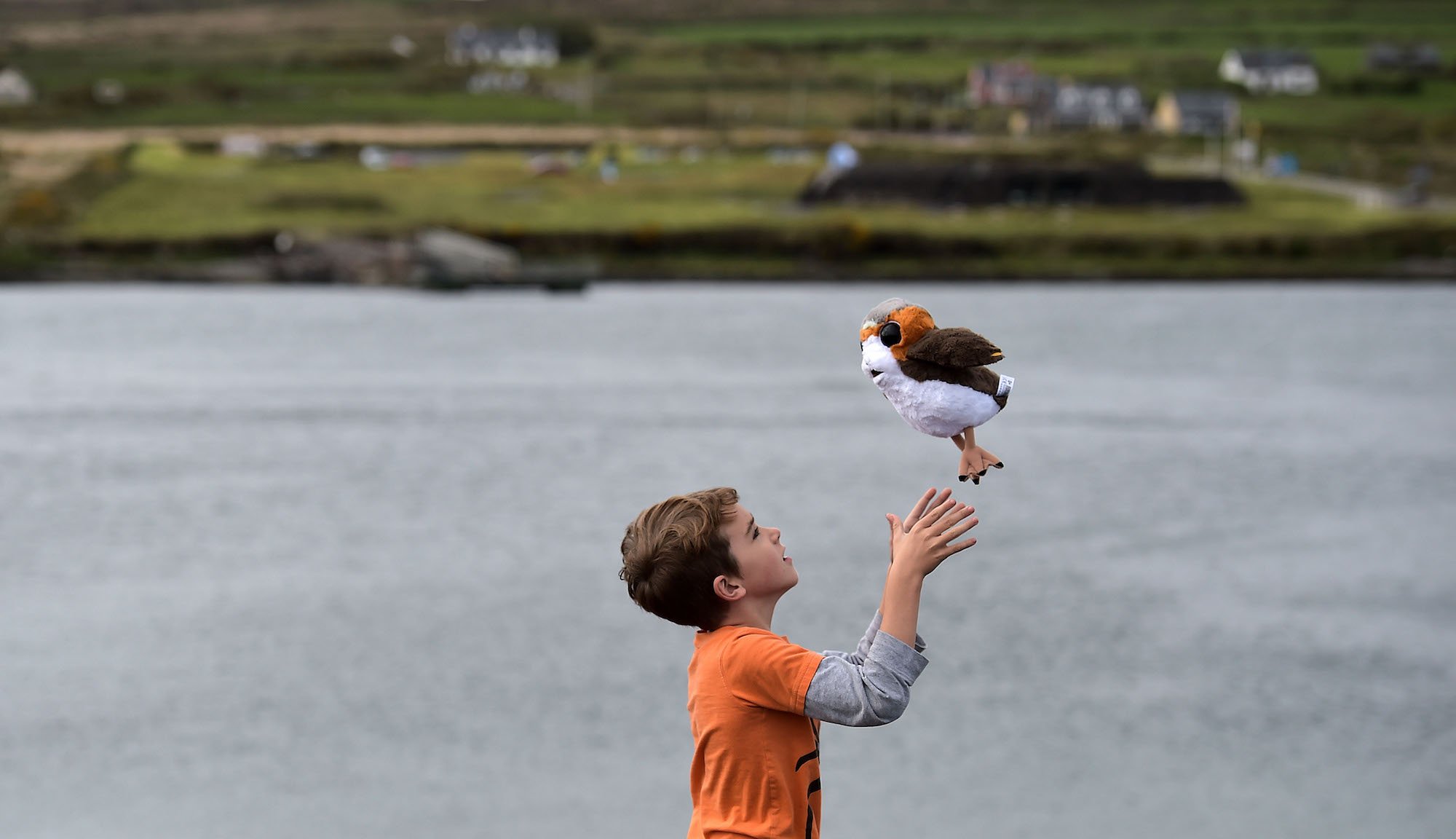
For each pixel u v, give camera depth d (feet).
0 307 384.68
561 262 458.50
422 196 541.34
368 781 79.77
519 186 568.82
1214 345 311.47
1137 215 526.57
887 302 16.88
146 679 96.07
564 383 257.55
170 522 146.51
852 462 181.98
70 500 157.79
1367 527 144.46
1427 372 275.18
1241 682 94.99
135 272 443.32
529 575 124.16
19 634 106.52
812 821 16.90
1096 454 185.68
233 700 91.86
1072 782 79.66
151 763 82.28
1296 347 310.04
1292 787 79.61
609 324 352.08
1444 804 77.87
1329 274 454.81
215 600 115.75
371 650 101.81
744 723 16.42
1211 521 145.07
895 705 15.89
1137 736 85.61
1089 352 298.15
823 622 108.68
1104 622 108.17
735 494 17.40
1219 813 76.38
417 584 120.78
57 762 81.76
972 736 85.87
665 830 74.95
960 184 545.44
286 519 148.05
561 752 83.82
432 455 186.09
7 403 232.53
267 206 515.50
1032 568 124.67
